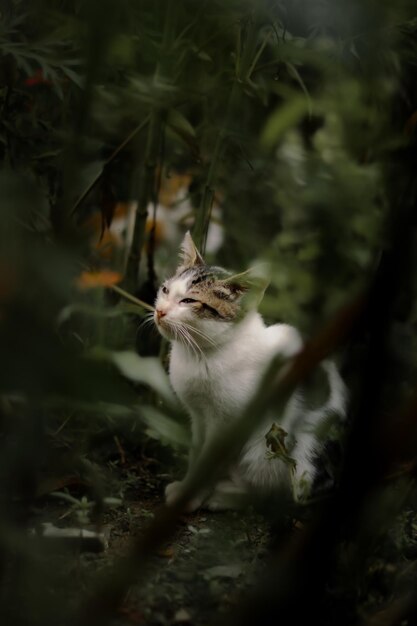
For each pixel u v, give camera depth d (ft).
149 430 10.07
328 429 9.33
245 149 11.65
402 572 7.37
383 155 10.84
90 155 10.07
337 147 12.27
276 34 9.69
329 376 9.78
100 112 10.39
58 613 3.93
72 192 3.29
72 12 9.39
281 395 3.26
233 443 3.30
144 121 10.43
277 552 7.50
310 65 11.44
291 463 8.52
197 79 10.63
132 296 11.46
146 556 3.36
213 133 11.44
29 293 2.46
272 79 11.35
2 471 3.29
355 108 11.39
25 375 2.46
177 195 14.34
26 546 3.56
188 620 6.88
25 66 7.64
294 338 10.48
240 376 10.18
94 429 10.20
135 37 9.89
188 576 7.75
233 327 10.21
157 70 10.08
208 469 3.32
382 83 9.63
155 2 9.39
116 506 9.50
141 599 7.20
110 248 12.40
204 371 10.15
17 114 9.60
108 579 3.92
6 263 2.43
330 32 9.87
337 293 11.50
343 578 6.40
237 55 10.14
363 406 3.76
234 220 13.25
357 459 3.79
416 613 5.78
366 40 7.85
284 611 4.11
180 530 9.16
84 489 9.17
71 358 2.54
